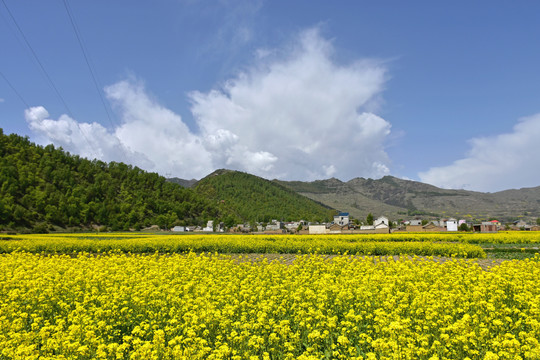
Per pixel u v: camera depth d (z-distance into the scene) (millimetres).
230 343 8938
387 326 8945
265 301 11102
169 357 8148
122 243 38062
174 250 37281
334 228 115500
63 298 13305
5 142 155500
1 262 21328
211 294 12859
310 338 8812
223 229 151500
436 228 109938
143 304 11391
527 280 13617
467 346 7883
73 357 8383
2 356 8547
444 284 13273
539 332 8586
